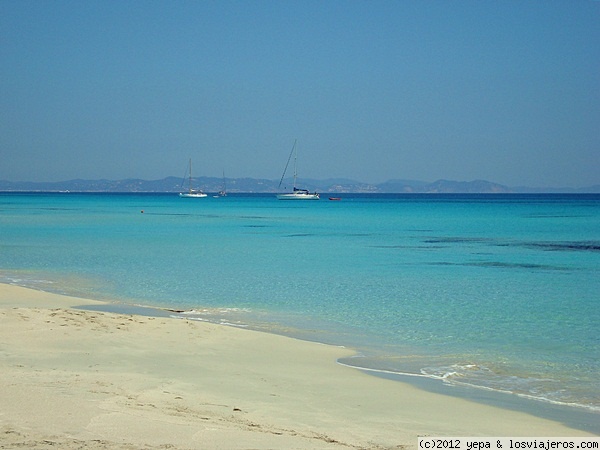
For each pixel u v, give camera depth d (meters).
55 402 8.90
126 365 12.09
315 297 23.06
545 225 73.50
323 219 87.00
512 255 39.16
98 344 13.74
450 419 9.95
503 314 20.02
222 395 10.44
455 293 24.22
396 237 54.06
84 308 20.08
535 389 11.93
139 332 15.23
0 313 16.42
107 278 27.69
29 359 12.09
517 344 15.85
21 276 28.03
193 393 10.34
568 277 29.08
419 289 25.19
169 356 13.14
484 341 16.16
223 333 15.88
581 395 11.56
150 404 9.32
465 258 37.19
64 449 6.98
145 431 7.87
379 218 91.00
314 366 13.20
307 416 9.57
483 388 11.95
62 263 33.12
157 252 39.34
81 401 9.05
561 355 14.73
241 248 42.59
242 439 7.88
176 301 21.98
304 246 44.62
